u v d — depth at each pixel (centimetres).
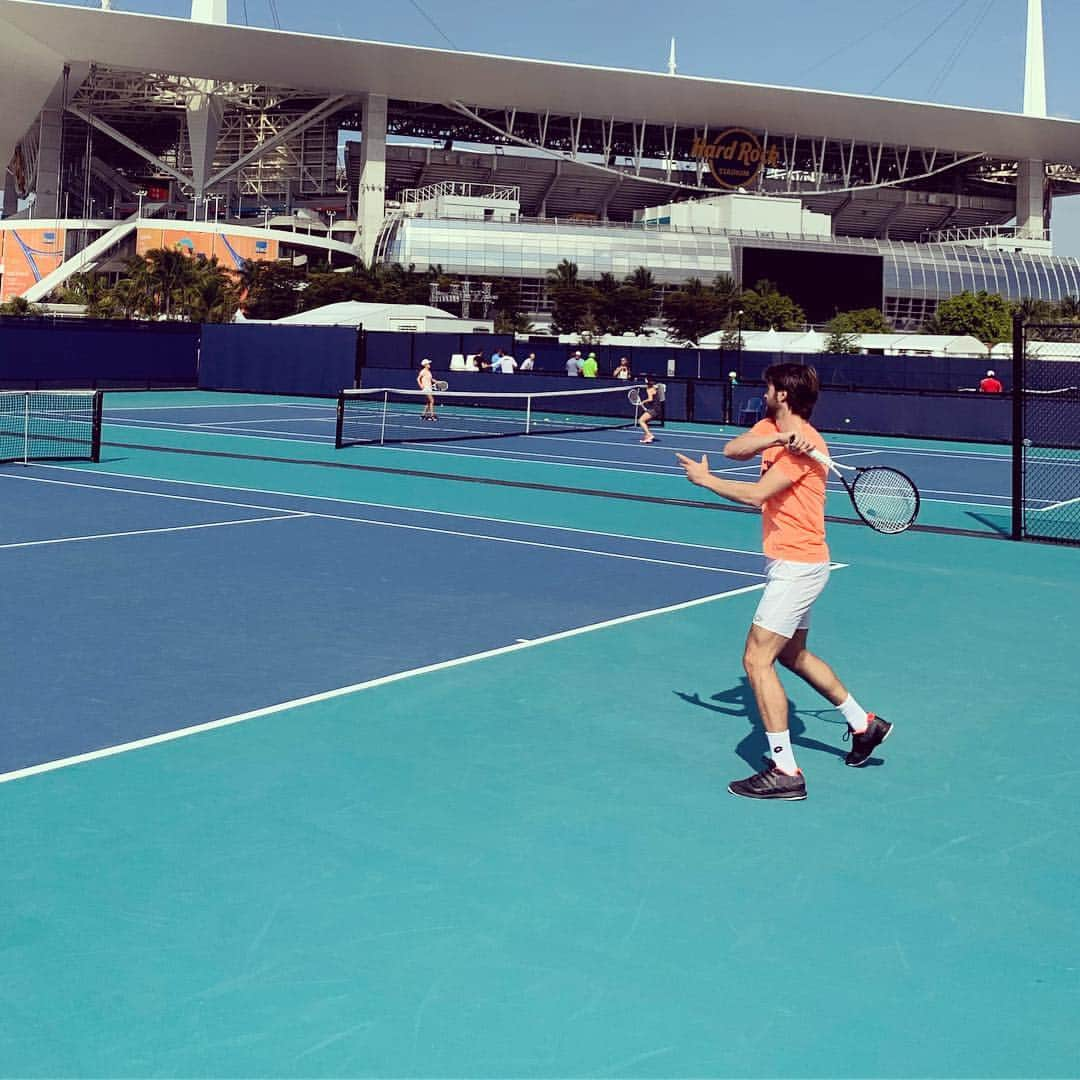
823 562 495
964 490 1795
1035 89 15100
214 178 13062
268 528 1200
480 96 12250
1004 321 10025
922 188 16700
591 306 10962
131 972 339
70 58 10931
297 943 358
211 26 10844
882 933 373
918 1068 300
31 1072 290
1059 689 670
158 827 445
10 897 384
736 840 445
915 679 686
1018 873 421
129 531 1157
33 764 512
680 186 14225
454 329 4344
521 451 2209
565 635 774
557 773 516
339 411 2098
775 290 12344
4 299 13350
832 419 3003
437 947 357
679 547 1165
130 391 3788
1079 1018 325
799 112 13212
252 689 634
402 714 596
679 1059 302
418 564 1023
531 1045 306
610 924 375
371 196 12519
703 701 632
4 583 897
